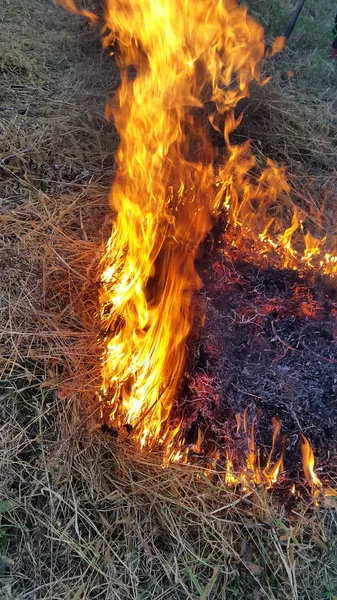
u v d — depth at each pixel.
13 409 1.92
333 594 1.64
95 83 3.62
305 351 1.96
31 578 1.60
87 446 1.84
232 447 1.84
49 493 1.73
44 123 3.17
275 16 4.41
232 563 1.67
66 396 1.94
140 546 1.67
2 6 4.18
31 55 3.71
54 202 2.75
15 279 2.34
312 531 1.73
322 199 3.13
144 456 1.83
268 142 3.37
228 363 1.92
